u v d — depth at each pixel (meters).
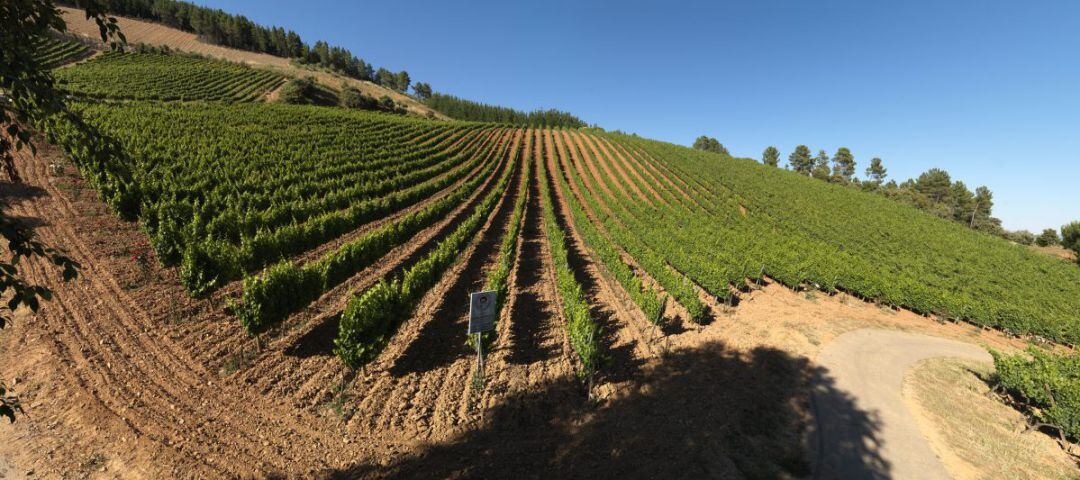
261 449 8.70
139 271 14.95
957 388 14.06
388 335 12.91
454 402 10.96
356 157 48.00
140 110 42.38
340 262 17.20
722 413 11.36
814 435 10.79
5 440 8.12
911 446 10.74
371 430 9.66
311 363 11.95
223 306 14.19
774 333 17.20
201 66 87.94
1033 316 21.33
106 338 11.25
